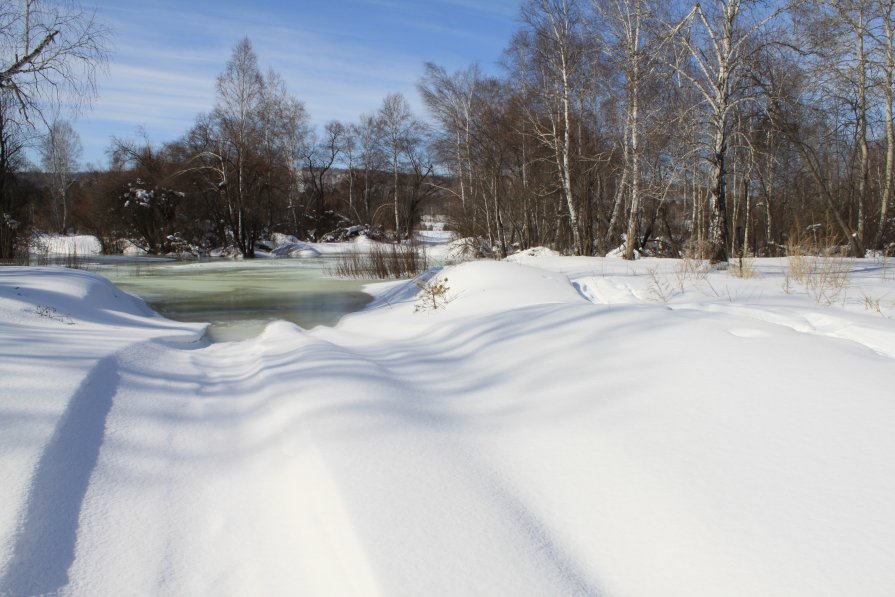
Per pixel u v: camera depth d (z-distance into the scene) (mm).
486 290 7793
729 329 4273
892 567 1756
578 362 4078
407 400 3795
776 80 12086
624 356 3977
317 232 42906
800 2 11141
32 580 2076
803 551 1895
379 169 46594
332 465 2779
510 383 4004
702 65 11938
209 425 3777
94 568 2223
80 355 4742
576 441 2926
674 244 20266
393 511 2369
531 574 1979
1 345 4805
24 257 19047
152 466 3115
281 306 11367
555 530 2268
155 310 10914
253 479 2955
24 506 2396
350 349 6004
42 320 6586
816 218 22266
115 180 31484
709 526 2109
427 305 8102
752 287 7898
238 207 29938
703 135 12656
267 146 32062
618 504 2361
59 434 3092
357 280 16828
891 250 15734
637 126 15203
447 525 2270
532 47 20422
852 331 4312
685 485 2375
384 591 1882
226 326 9039
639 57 13672
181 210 32719
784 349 3631
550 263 13984
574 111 19078
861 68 14312
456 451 2963
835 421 2625
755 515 2115
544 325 5258
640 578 1945
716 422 2816
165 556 2332
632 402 3215
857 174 22938
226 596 2090
